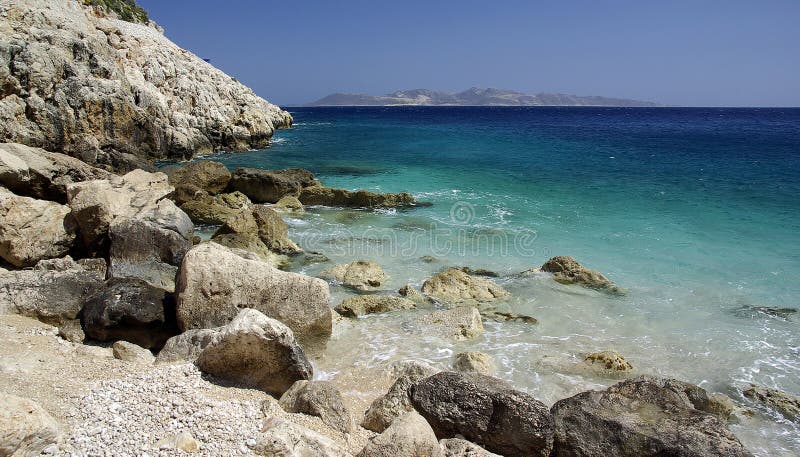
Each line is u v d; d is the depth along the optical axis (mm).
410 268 15492
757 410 8945
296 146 47219
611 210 22438
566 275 14562
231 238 16125
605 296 13578
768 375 10070
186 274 10281
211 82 46625
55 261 12805
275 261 15859
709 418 7578
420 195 25766
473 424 7500
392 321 12078
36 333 9906
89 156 28625
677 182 28250
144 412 6867
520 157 38812
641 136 57250
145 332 10250
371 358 10414
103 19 42000
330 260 16016
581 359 10469
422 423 6434
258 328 8141
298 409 7613
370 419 7875
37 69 27875
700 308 12906
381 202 23234
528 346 11055
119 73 32719
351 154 41219
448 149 44281
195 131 39688
